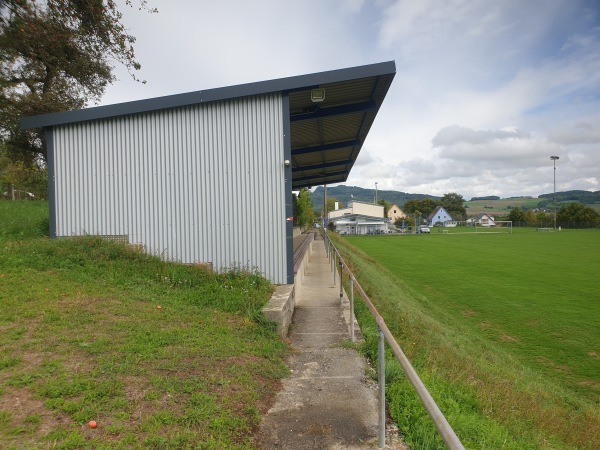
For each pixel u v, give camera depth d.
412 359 6.58
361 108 11.22
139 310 6.48
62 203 10.16
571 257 36.97
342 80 9.06
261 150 9.52
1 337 4.93
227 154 9.61
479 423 4.54
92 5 13.98
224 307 7.38
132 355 4.79
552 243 53.78
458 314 17.05
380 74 9.03
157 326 5.89
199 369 4.78
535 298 19.86
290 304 8.41
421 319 12.46
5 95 18.19
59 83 19.95
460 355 9.58
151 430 3.49
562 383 10.38
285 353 6.22
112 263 8.69
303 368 5.76
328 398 4.79
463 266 31.03
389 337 3.66
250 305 7.37
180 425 3.67
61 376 4.11
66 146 10.16
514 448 4.34
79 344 4.91
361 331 7.72
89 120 9.96
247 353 5.62
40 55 16.25
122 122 9.95
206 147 9.68
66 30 15.25
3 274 7.51
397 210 130.75
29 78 18.95
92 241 9.34
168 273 8.62
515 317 16.50
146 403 3.90
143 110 9.62
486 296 20.33
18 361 4.34
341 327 7.97
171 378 4.42
